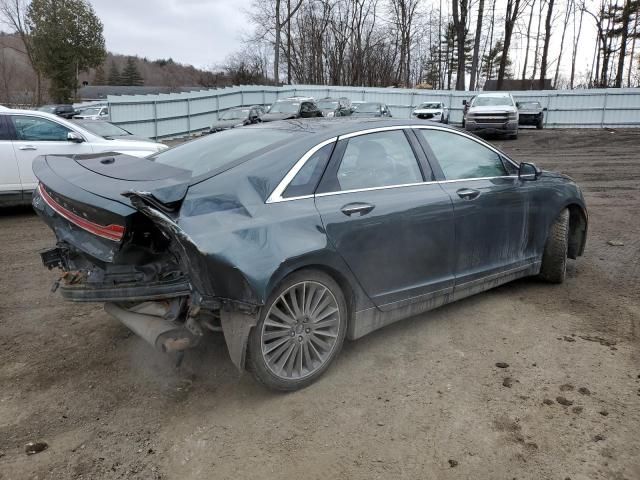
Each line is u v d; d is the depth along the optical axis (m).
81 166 3.54
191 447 2.74
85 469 2.59
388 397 3.14
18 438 2.81
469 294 4.17
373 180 3.58
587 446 2.66
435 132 4.12
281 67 50.47
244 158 3.27
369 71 48.53
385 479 2.48
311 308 3.21
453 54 63.84
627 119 29.69
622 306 4.43
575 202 4.98
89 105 33.75
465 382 3.29
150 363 3.58
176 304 2.98
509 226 4.37
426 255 3.75
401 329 4.05
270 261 2.85
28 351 3.77
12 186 7.87
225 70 50.50
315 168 3.32
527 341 3.81
